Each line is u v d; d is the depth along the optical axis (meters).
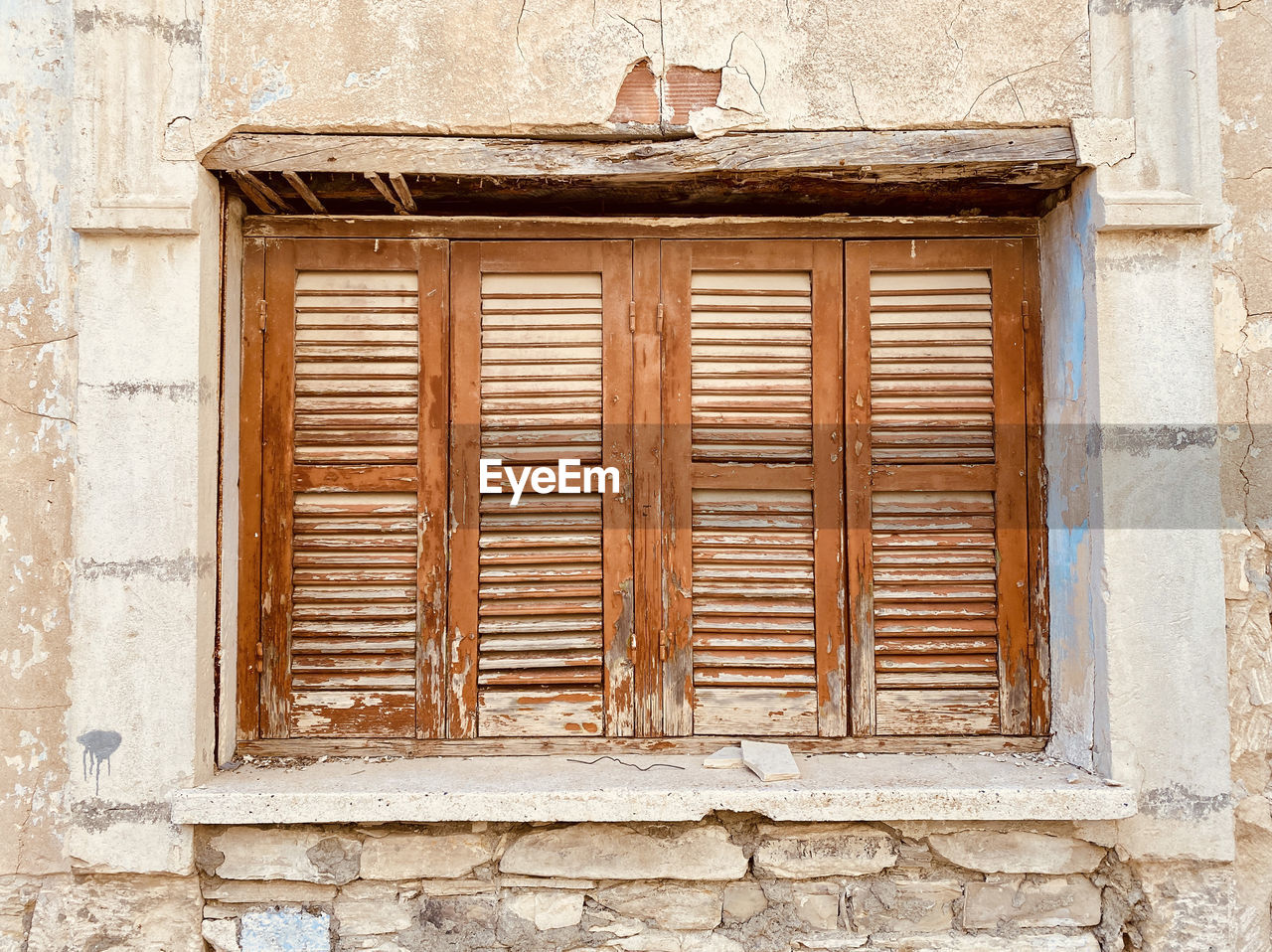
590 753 2.07
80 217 1.83
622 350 2.12
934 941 1.89
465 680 2.07
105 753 1.82
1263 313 1.94
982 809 1.81
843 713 2.09
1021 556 2.12
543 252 2.13
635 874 1.89
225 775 1.92
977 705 2.10
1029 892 1.90
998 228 2.15
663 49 1.92
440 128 1.90
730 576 2.11
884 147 1.91
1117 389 1.89
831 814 1.82
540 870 1.89
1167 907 1.85
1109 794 1.80
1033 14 1.94
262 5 1.90
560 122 1.90
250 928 1.87
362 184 1.97
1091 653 1.92
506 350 2.13
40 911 1.81
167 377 1.86
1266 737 1.89
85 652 1.83
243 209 2.11
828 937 1.89
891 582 2.12
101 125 1.84
